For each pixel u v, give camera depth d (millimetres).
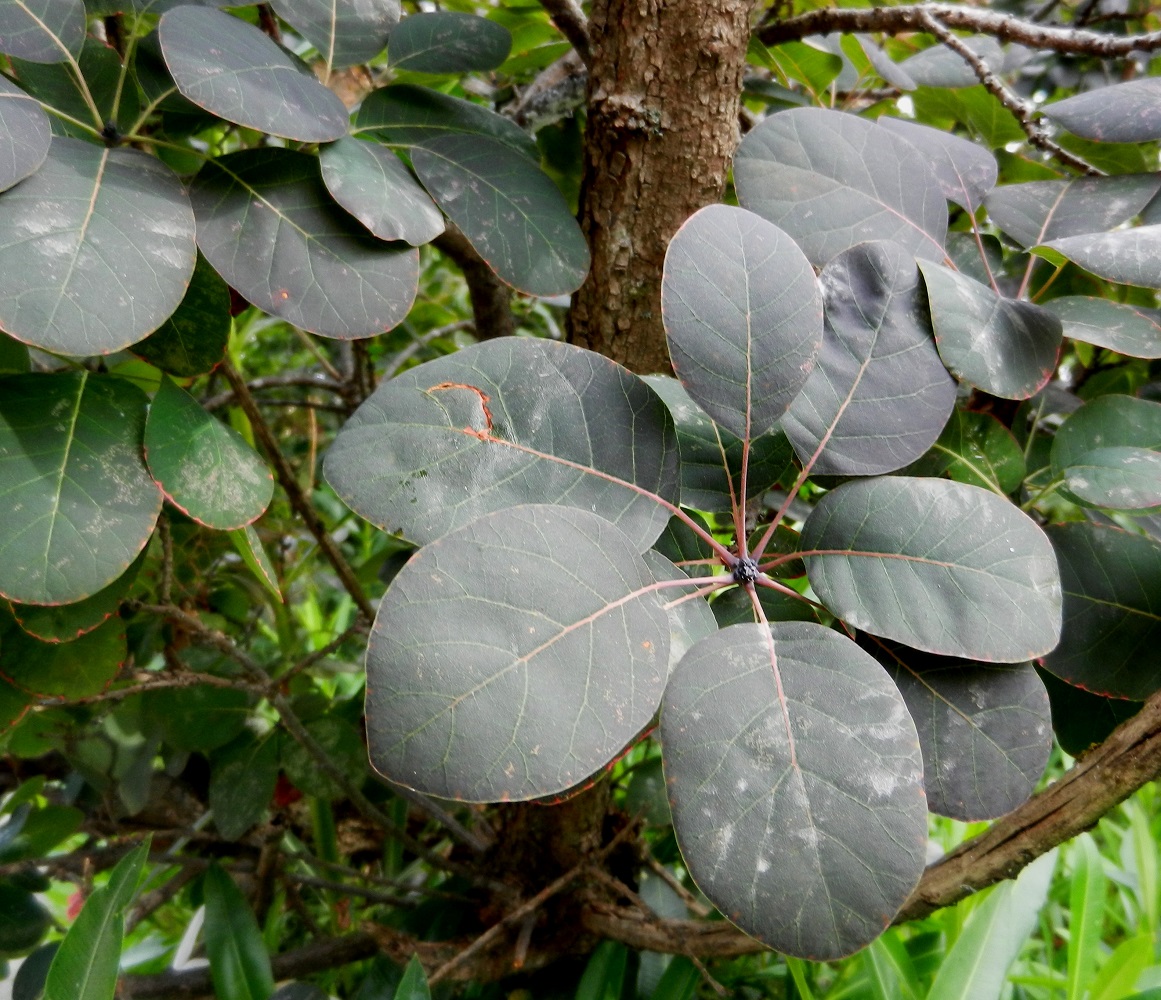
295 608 769
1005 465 305
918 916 303
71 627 277
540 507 208
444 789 182
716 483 263
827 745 199
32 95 265
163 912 671
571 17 372
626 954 447
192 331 277
